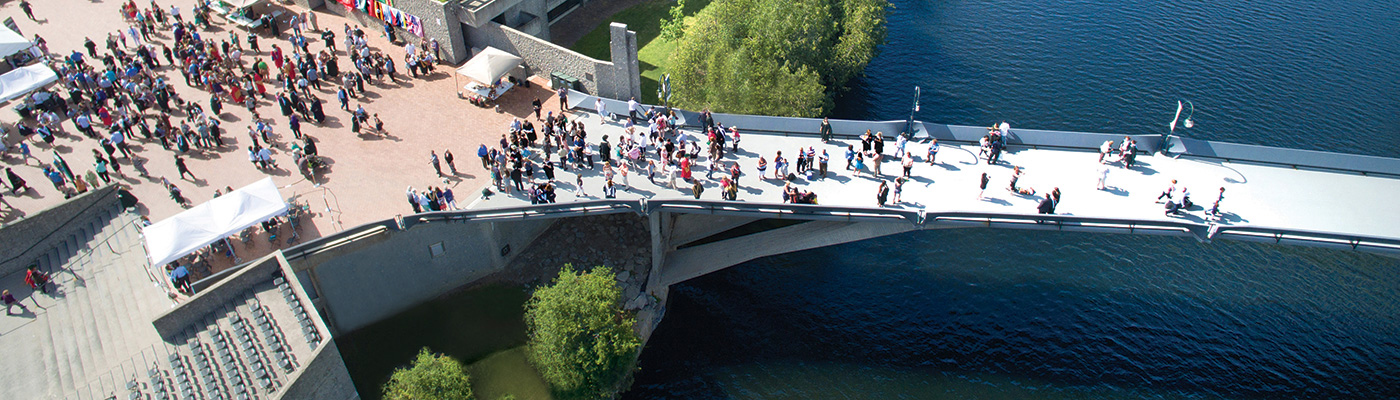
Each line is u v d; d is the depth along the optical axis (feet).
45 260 144.05
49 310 135.64
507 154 154.30
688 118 165.89
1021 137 157.48
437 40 188.65
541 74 185.06
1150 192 145.89
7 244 139.03
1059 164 153.07
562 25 220.43
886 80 224.33
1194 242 170.60
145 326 131.75
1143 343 153.38
